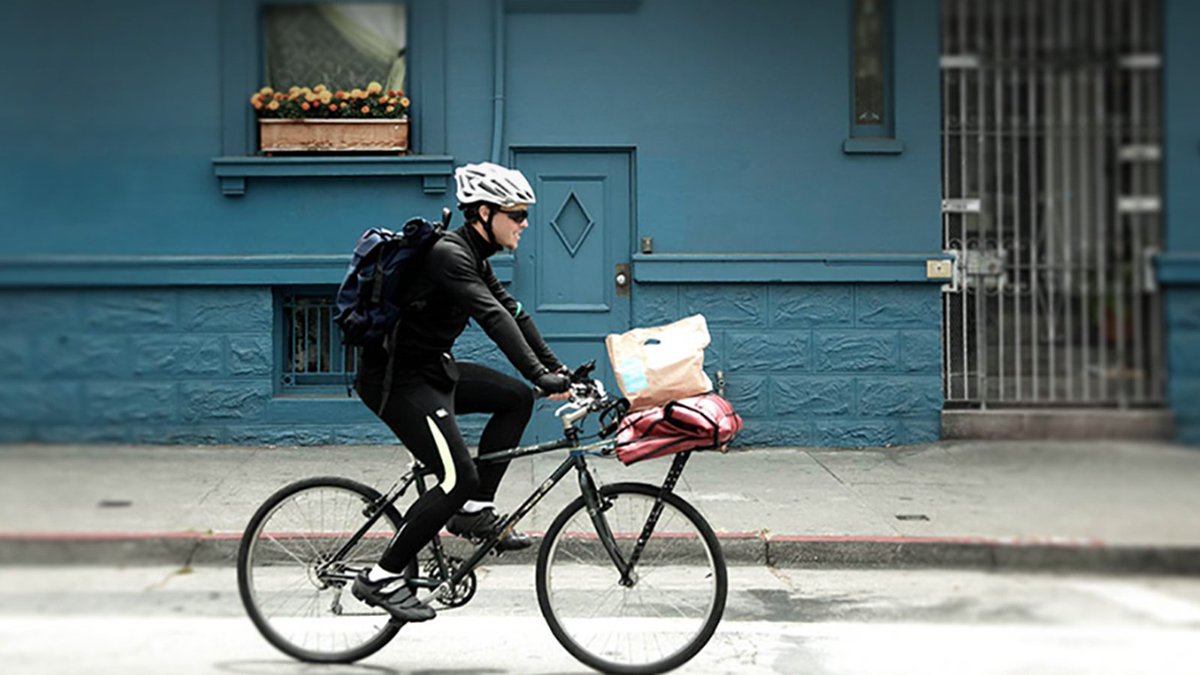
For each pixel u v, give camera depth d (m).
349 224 9.46
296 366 9.66
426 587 4.78
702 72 9.58
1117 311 9.76
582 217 9.62
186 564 6.66
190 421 9.43
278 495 4.88
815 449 9.58
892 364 9.61
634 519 4.84
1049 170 9.78
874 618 5.72
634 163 9.59
